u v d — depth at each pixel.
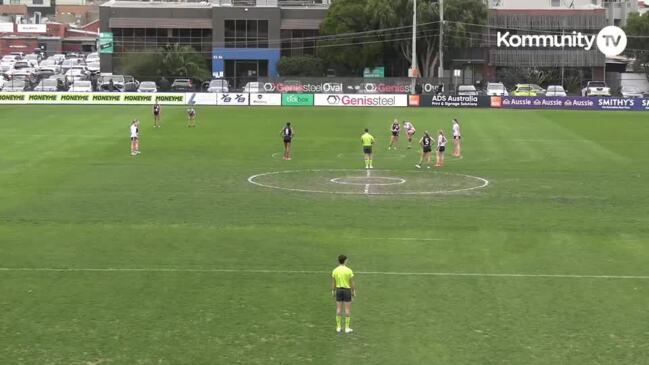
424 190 81.88
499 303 46.66
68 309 45.34
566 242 60.81
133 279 50.88
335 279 41.88
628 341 41.12
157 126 135.88
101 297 47.41
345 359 38.75
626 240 61.56
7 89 193.12
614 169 96.06
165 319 43.88
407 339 41.25
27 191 79.81
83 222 66.56
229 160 101.25
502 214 70.75
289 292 48.50
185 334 41.75
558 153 108.69
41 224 65.81
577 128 137.38
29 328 42.47
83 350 39.66
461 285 49.97
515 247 59.22
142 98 175.38
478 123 143.50
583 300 47.25
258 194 79.19
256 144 115.75
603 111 170.38
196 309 45.47
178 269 53.09
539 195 79.62
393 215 69.94
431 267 53.84
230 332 42.06
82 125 135.62
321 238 61.59
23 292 48.22
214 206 73.44
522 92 196.50
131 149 107.94
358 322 43.56
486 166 97.94
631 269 53.56
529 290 49.03
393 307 45.94
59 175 89.12
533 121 147.62
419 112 163.00
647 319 44.25
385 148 113.25
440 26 199.75
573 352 39.75
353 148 112.75
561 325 43.25
